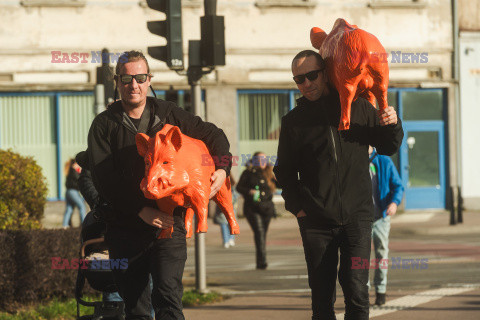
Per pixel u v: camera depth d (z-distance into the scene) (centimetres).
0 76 3219
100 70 1530
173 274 691
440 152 3581
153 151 655
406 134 3556
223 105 3375
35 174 1476
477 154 3606
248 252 2231
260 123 3431
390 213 1227
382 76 738
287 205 776
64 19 3238
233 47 3384
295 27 3425
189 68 1367
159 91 3259
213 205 3206
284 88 3419
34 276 1180
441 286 1466
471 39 3569
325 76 758
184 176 655
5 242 1155
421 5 3497
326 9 3438
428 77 3544
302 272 1752
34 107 3262
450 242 2416
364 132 762
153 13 3284
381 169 1234
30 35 3225
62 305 1156
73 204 2588
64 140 3269
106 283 811
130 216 703
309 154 757
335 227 754
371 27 3475
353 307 750
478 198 3606
